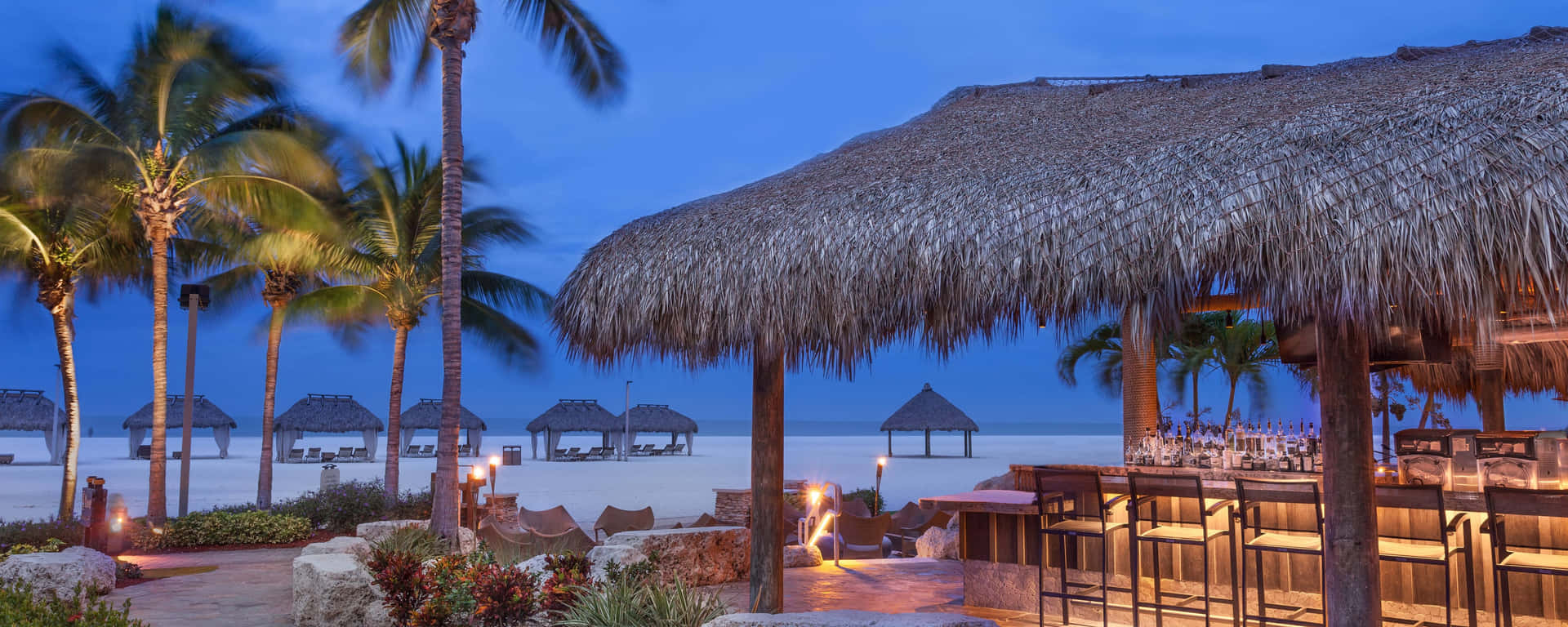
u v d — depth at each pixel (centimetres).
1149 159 505
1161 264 442
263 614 849
